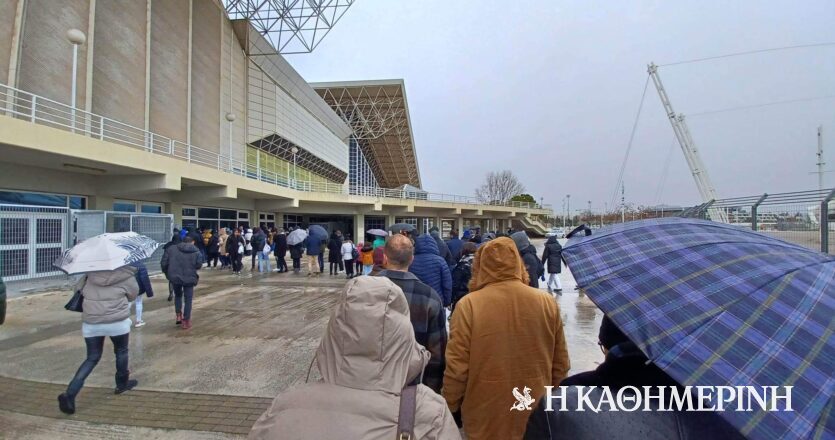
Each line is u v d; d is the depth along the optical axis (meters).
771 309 1.19
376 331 1.27
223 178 18.86
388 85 51.94
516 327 1.92
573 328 6.62
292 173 37.56
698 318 1.23
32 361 5.10
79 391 4.10
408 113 59.34
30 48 13.96
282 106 34.31
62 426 3.44
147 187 14.99
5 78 13.01
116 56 17.86
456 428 1.37
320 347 1.36
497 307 1.95
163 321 7.29
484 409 1.92
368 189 37.12
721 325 1.19
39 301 9.08
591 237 1.90
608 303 1.42
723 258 1.42
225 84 27.12
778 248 1.48
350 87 52.44
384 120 59.50
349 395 1.22
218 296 10.02
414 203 39.75
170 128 21.52
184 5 22.77
